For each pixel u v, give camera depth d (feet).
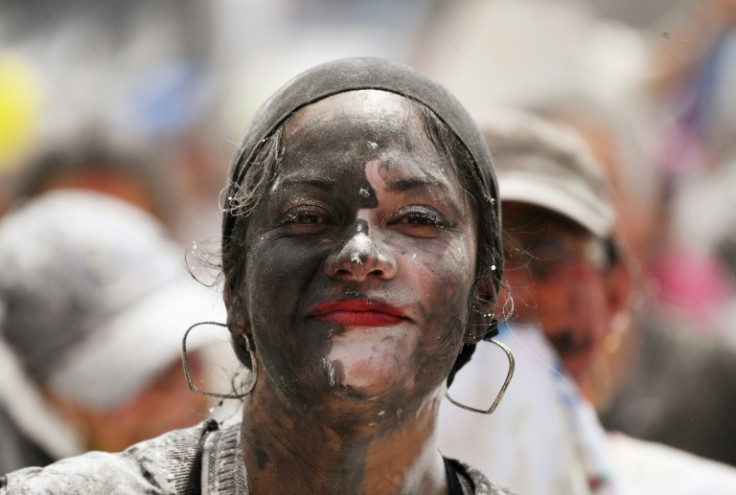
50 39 54.24
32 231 29.96
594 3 43.70
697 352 31.91
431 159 17.44
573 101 36.86
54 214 30.42
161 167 36.35
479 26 41.91
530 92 37.99
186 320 29.19
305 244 16.88
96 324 28.84
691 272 37.45
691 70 42.42
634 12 45.34
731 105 41.11
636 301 29.89
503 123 26.96
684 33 42.93
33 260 29.35
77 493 16.89
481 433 23.79
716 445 31.14
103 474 17.19
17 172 39.01
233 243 18.04
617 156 36.09
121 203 31.94
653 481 25.79
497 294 18.66
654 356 31.60
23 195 34.37
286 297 16.70
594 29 43.29
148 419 28.66
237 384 21.21
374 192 16.98
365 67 17.88
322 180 17.01
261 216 17.39
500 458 23.62
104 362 28.58
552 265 25.66
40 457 27.99
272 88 51.70
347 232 16.89
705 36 42.70
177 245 34.19
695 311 35.70
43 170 34.22
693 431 31.17
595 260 26.11
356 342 16.43
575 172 26.25
